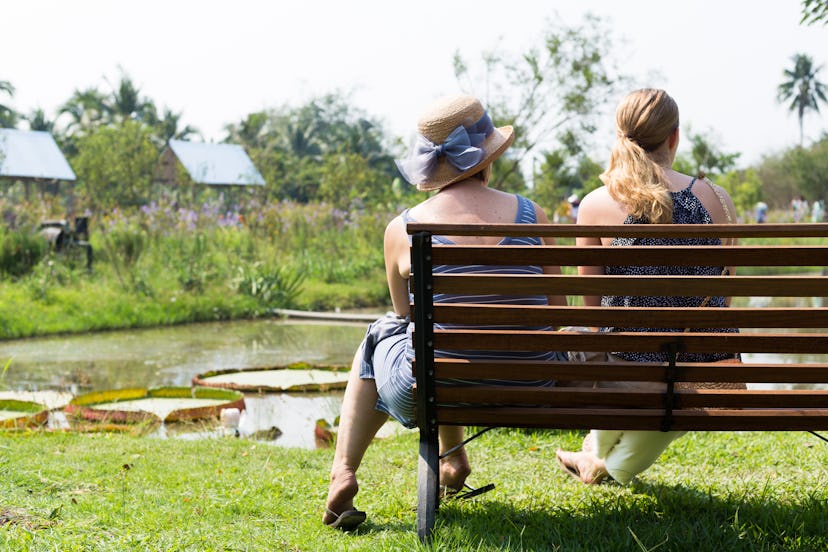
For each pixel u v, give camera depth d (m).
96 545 2.38
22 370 8.20
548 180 19.06
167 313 12.67
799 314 2.23
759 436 4.13
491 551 2.29
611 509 2.72
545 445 4.09
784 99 74.69
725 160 33.53
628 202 2.62
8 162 34.25
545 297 2.66
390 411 2.63
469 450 4.00
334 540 2.52
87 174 41.59
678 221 2.64
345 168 37.97
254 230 17.27
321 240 18.02
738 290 2.22
